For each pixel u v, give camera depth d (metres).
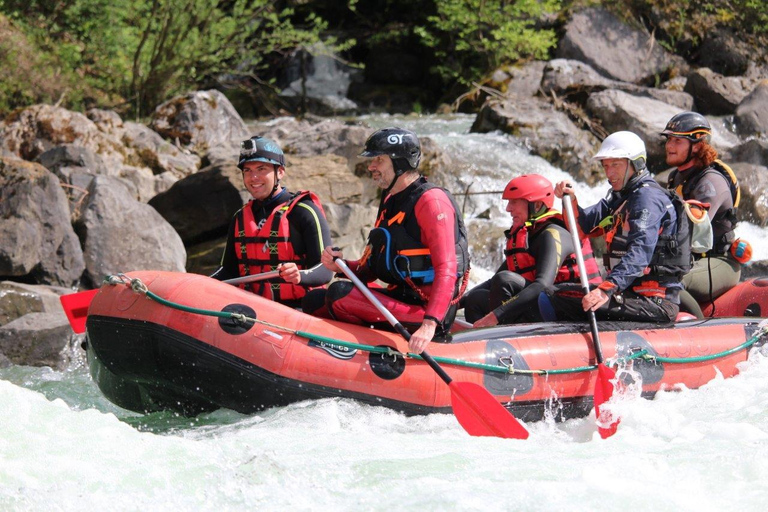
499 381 10.79
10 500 7.19
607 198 12.83
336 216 20.41
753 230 25.03
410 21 43.94
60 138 23.83
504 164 27.91
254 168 11.75
